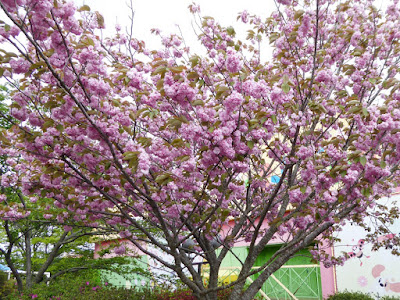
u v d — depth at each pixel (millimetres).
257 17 5645
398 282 8023
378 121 3602
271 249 11531
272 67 4961
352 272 8906
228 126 3219
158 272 10250
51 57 3172
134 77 3559
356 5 5176
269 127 3732
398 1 4465
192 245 5551
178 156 3945
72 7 3010
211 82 4172
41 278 10594
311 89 4078
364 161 3428
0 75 3104
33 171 5062
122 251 6387
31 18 2973
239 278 4648
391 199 8641
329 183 3979
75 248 10977
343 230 9281
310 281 10164
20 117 3607
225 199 4305
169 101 3783
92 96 3430
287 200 5422
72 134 3691
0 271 10789
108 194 4422
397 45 4801
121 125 3859
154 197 4152
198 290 4414
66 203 4695
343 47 5047
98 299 8703
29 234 10945
